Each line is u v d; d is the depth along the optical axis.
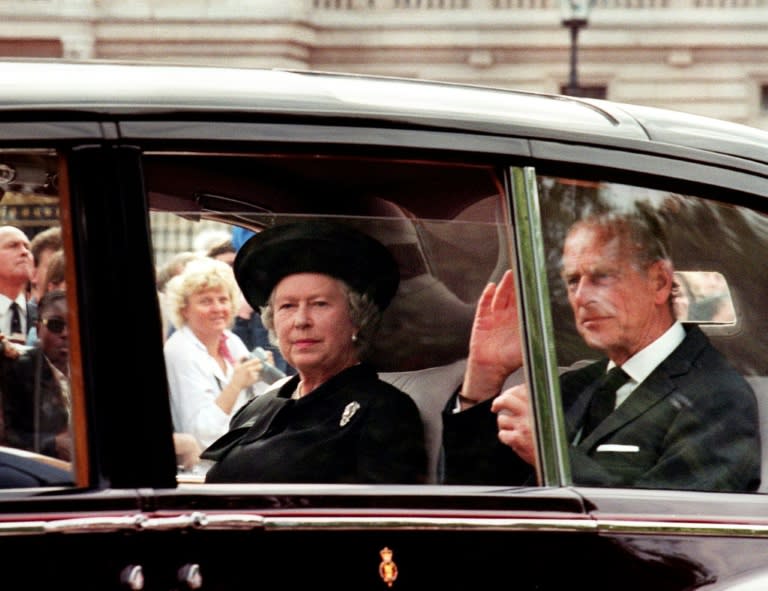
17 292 5.10
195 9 70.56
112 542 4.89
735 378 5.96
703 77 71.94
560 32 71.69
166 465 5.06
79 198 5.08
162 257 5.21
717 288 5.92
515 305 5.63
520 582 5.37
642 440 5.76
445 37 71.81
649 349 5.82
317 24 72.12
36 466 5.00
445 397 5.66
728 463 5.85
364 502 5.29
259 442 5.45
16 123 5.03
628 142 5.80
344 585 5.15
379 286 5.68
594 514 5.52
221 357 5.38
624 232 5.78
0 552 4.78
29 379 5.07
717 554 5.61
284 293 5.56
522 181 5.62
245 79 5.50
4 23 69.69
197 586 4.95
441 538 5.29
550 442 5.59
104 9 70.62
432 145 5.50
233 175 5.34
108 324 5.04
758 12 71.62
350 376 5.65
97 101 5.15
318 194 5.50
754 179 5.95
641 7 71.88
